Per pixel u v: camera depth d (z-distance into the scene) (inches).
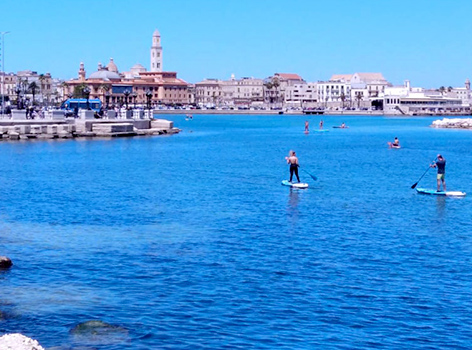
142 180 2632.9
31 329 947.3
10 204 1963.6
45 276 1202.0
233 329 956.0
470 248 1445.6
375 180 2741.1
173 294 1104.2
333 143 5521.7
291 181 2529.5
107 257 1338.6
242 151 4424.2
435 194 2267.5
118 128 5364.2
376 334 946.1
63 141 4714.6
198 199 2117.4
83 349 877.2
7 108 6579.7
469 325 983.0
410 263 1312.7
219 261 1310.3
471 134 7342.5
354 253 1387.8
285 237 1537.9
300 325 975.0
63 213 1825.8
